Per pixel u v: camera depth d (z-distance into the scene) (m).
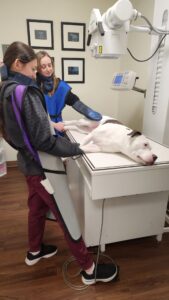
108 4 2.73
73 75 2.88
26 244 1.70
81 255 1.24
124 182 1.18
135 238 1.69
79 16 2.68
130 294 1.31
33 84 1.01
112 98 3.13
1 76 1.01
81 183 1.48
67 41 2.73
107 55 1.39
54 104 1.90
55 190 1.09
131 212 1.52
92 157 1.26
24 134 0.97
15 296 1.30
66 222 1.15
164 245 1.69
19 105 0.91
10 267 1.49
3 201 2.27
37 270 1.47
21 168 1.18
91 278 1.34
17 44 0.96
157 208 1.57
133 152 1.17
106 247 1.66
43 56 1.73
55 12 2.61
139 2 2.33
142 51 2.34
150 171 1.20
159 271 1.46
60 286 1.36
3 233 1.82
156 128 1.60
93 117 1.71
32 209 1.35
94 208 1.43
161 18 1.41
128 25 1.30
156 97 1.56
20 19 2.56
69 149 1.06
